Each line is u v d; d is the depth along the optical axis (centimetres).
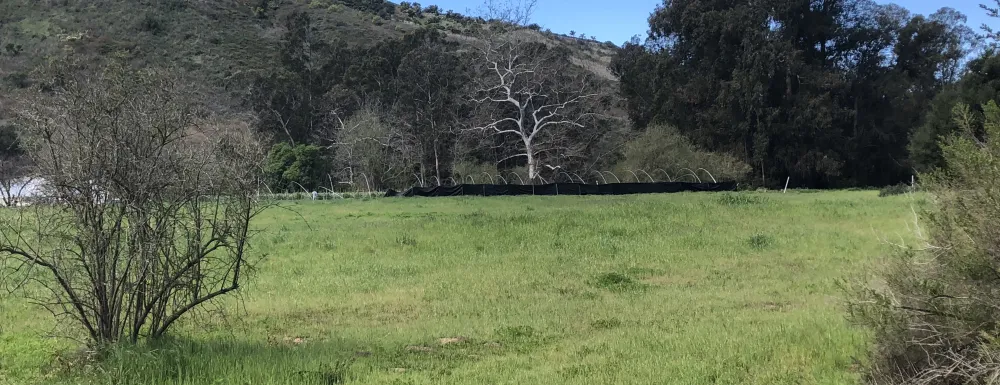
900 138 5347
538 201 3209
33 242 615
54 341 708
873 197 3222
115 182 600
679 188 4162
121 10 6969
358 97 5731
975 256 424
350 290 1074
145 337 664
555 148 5084
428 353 695
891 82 5419
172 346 633
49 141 591
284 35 6956
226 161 640
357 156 4969
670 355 657
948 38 5566
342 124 5097
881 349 495
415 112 5428
